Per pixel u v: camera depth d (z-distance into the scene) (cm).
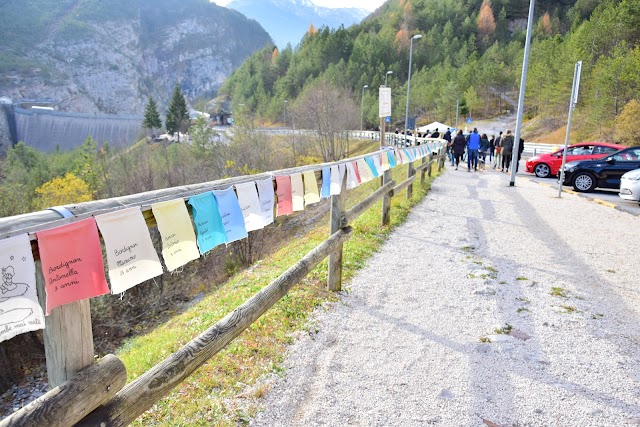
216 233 243
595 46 5378
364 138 5656
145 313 1290
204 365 330
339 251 475
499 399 296
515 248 661
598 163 1263
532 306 452
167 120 9956
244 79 12988
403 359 346
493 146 2338
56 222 153
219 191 249
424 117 8388
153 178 4000
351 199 1535
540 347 367
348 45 11669
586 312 437
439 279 528
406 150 924
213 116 11288
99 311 1203
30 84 17512
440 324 409
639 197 992
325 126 4916
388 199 761
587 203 1043
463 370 331
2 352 1018
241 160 4050
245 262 1595
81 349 163
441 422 272
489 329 400
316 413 278
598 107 3909
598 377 324
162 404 285
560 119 5150
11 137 13650
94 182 4175
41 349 1089
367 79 9388
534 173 1666
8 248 135
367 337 382
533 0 1291
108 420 173
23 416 141
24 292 139
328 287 482
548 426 269
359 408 284
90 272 162
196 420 269
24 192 3481
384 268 564
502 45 11106
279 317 411
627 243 691
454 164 2134
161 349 429
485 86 8069
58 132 13950
